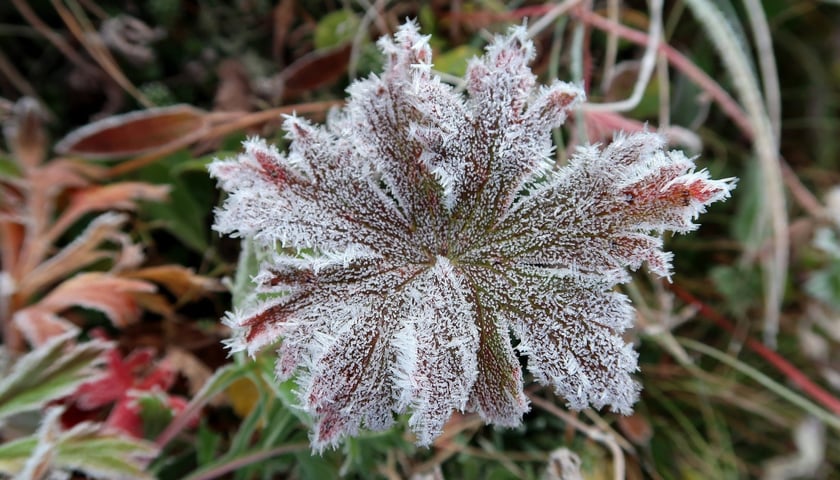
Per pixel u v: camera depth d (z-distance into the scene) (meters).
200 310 0.12
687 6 0.14
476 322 0.07
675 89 0.13
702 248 0.14
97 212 0.12
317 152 0.07
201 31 0.13
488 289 0.07
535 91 0.08
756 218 0.13
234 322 0.07
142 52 0.12
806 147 0.15
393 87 0.07
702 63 0.14
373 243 0.07
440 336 0.07
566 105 0.07
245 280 0.08
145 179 0.12
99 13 0.12
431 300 0.07
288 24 0.13
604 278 0.07
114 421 0.10
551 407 0.11
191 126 0.11
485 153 0.07
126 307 0.10
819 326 0.14
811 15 0.15
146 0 0.12
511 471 0.11
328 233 0.07
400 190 0.07
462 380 0.07
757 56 0.15
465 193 0.07
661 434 0.12
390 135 0.07
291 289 0.07
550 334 0.07
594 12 0.14
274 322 0.07
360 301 0.07
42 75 0.12
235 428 0.11
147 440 0.10
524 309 0.07
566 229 0.07
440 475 0.10
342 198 0.07
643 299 0.13
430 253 0.07
